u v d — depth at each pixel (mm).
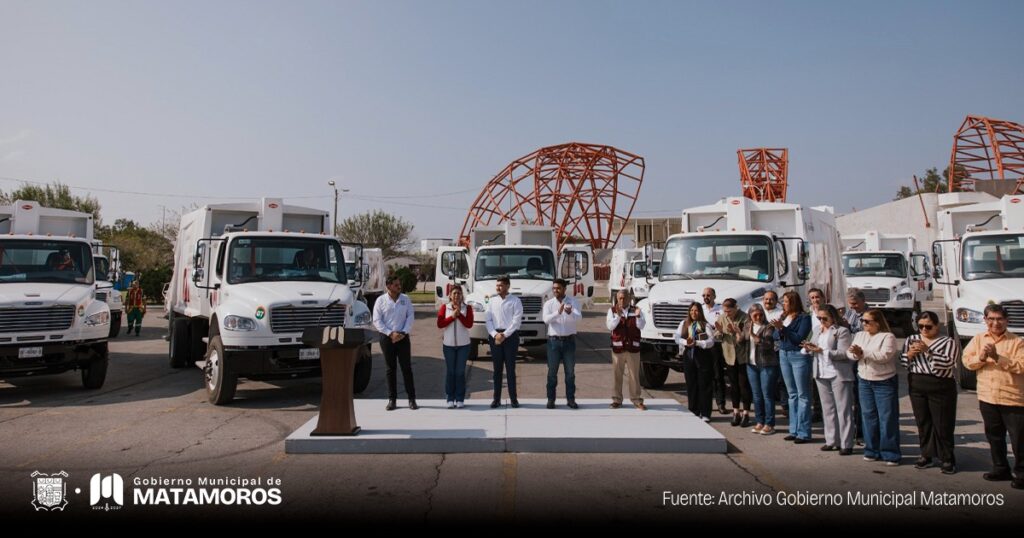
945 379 6316
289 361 9773
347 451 7059
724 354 8570
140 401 10141
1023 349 5816
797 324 7629
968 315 11117
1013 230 11797
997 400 5918
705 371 8711
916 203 42219
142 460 6770
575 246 17906
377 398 10312
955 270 12352
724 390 9422
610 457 6910
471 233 17672
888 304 19734
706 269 11531
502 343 8977
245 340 9539
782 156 53875
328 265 11414
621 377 8977
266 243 11094
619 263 31906
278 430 8172
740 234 11609
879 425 6781
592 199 65000
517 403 9047
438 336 20656
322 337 7230
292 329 9797
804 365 7570
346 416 7324
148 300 38656
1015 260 11461
